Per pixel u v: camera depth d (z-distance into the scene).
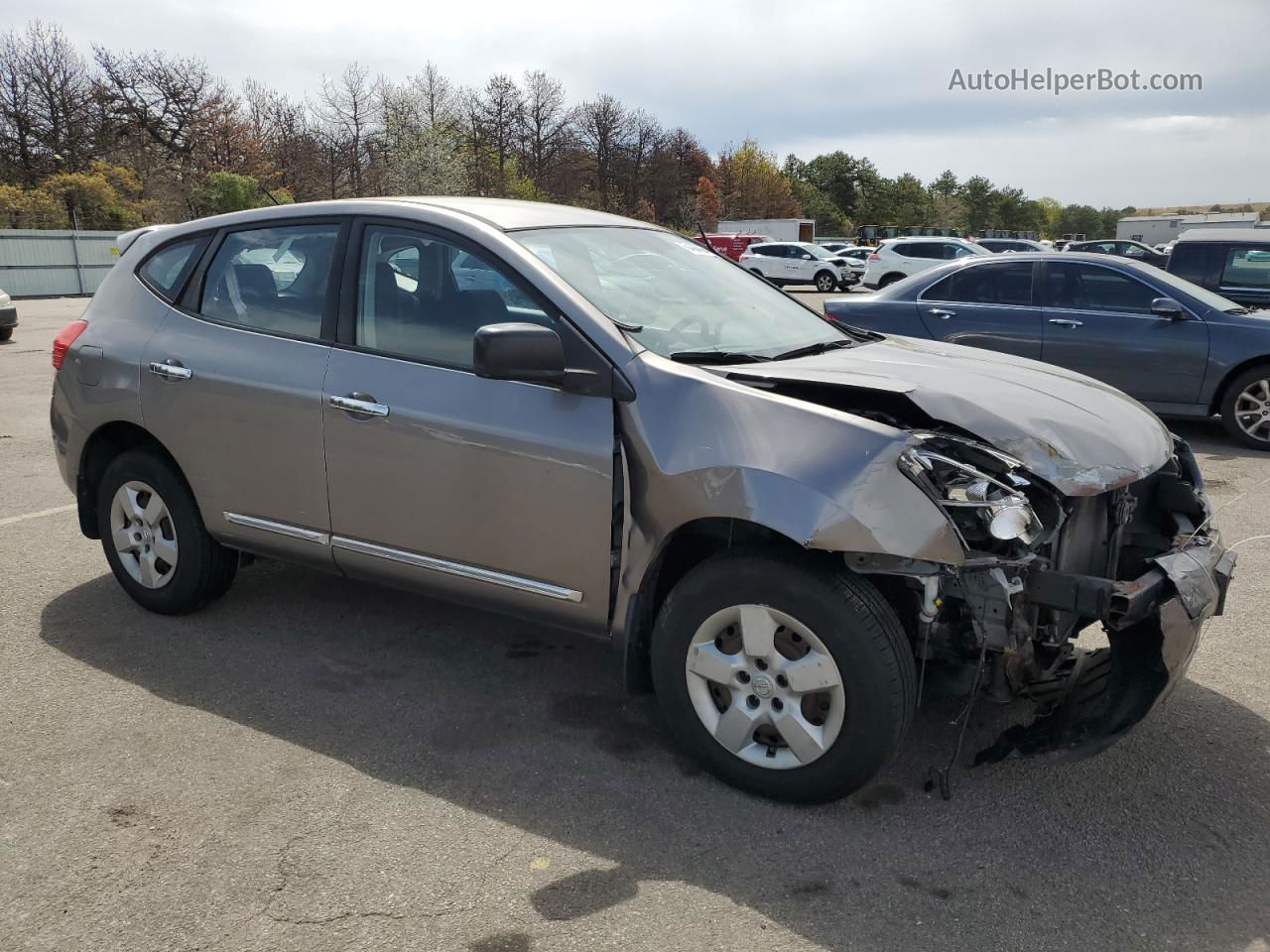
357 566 3.71
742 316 3.73
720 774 3.09
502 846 2.79
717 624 3.00
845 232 106.81
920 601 2.86
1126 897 2.58
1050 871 2.69
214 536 4.12
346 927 2.45
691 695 3.07
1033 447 2.83
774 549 2.89
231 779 3.12
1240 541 5.62
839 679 2.79
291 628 4.32
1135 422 3.22
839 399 3.08
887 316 9.12
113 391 4.21
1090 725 2.84
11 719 3.50
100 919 2.48
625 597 3.10
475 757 3.28
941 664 2.97
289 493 3.78
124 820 2.90
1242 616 4.48
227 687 3.76
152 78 49.31
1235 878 2.67
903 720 2.80
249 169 51.47
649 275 3.71
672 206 74.06
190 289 4.14
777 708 2.94
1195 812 2.96
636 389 3.04
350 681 3.82
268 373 3.76
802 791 2.93
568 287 3.26
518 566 3.28
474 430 3.26
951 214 130.00
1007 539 2.69
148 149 48.28
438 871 2.68
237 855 2.74
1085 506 3.09
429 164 49.88
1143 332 8.20
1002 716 3.51
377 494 3.53
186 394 3.98
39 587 4.79
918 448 2.76
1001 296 8.76
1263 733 3.43
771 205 85.75
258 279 3.94
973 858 2.74
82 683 3.78
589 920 2.48
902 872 2.68
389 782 3.12
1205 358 8.02
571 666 3.97
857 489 2.68
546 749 3.33
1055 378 3.49
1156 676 2.81
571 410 3.12
